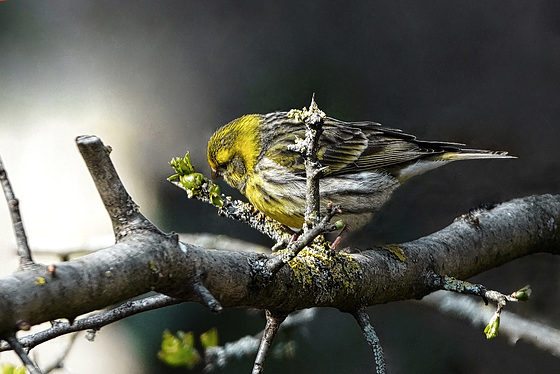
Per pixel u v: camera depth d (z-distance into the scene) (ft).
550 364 36.81
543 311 37.42
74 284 15.51
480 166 38.93
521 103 39.14
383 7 40.11
